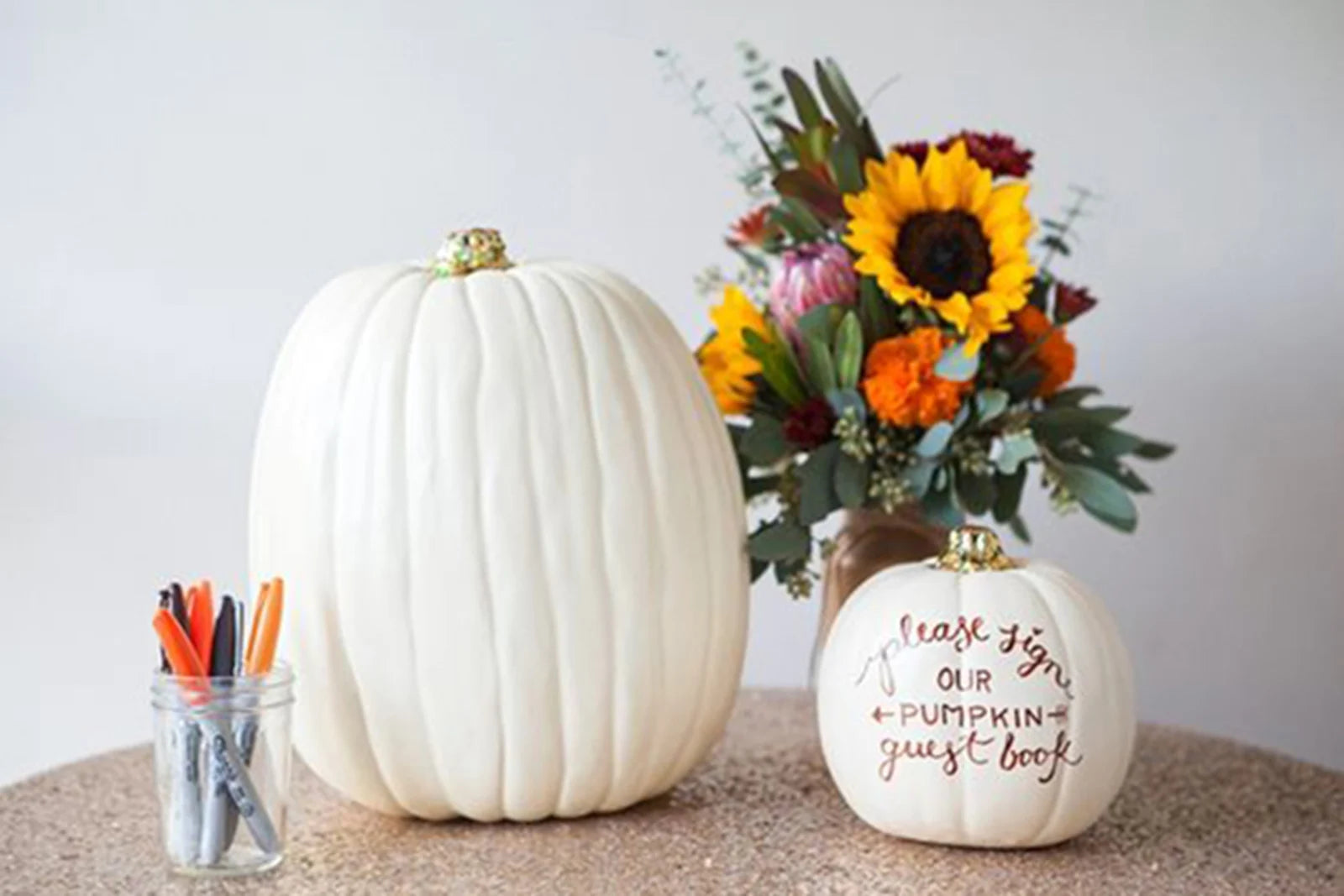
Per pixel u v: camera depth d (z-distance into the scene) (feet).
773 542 4.25
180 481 5.67
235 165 5.59
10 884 3.58
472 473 3.67
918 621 3.71
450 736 3.75
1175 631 5.70
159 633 3.60
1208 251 5.56
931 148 4.41
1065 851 3.79
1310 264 5.53
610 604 3.75
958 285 4.25
